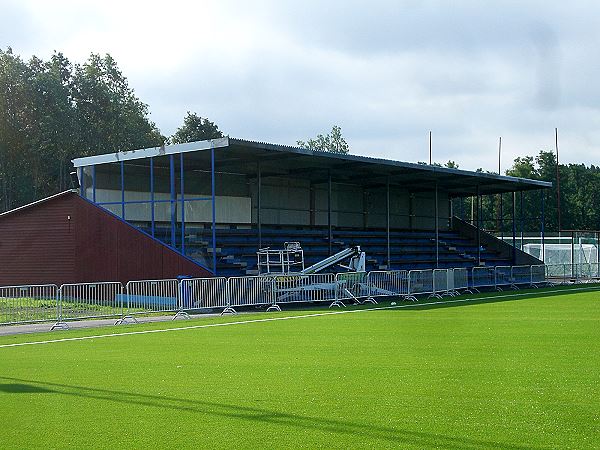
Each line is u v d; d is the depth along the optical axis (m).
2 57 68.75
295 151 29.52
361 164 33.88
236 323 19.94
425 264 39.53
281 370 11.45
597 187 98.81
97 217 31.27
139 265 29.64
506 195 87.44
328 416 8.30
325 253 35.44
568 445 7.05
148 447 7.17
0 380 11.03
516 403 8.87
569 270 42.53
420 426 7.80
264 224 39.16
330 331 17.22
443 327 17.70
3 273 33.56
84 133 70.50
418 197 47.53
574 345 14.05
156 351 14.15
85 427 8.00
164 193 35.94
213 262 27.92
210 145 27.98
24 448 7.21
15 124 67.12
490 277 34.41
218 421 8.16
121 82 80.19
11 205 68.75
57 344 15.94
